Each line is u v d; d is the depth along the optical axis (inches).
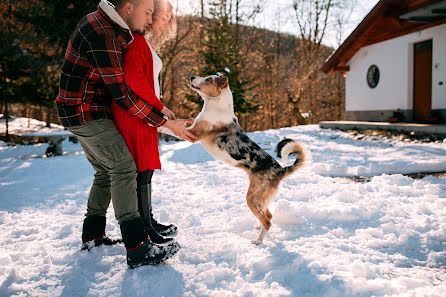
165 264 102.5
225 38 573.0
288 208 141.1
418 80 442.9
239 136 133.4
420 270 95.6
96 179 113.0
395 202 156.1
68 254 110.1
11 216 162.6
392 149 329.1
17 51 539.5
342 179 221.3
